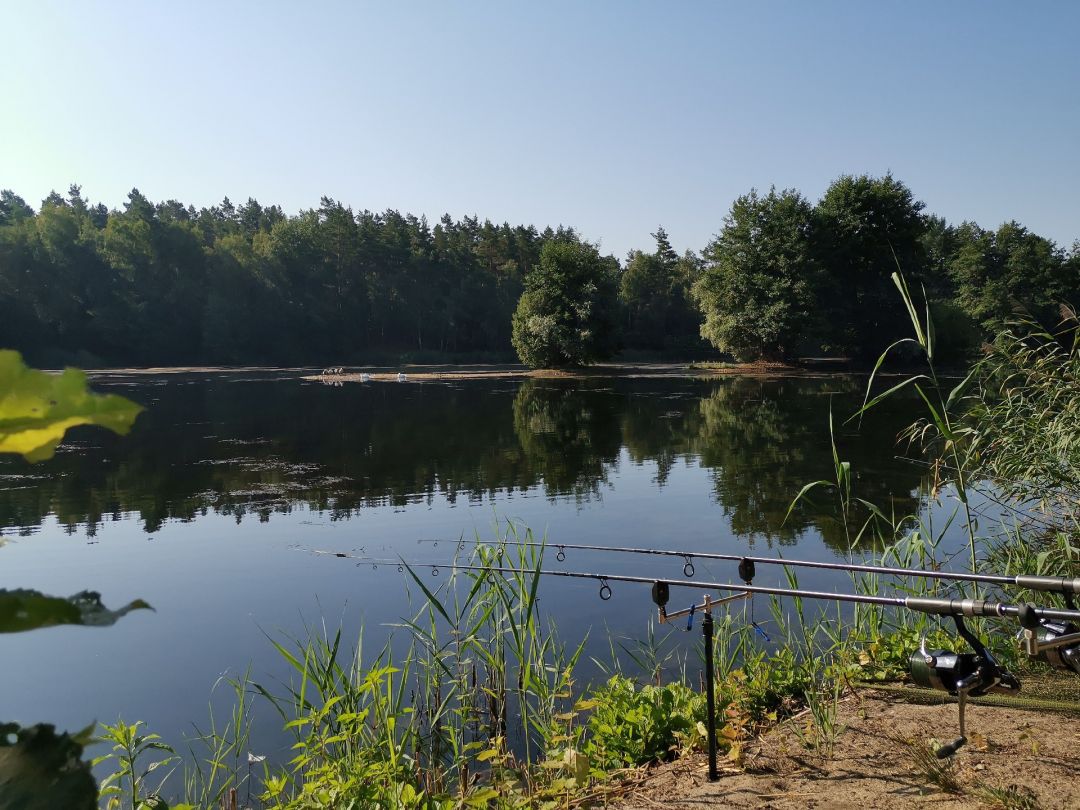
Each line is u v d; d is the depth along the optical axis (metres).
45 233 52.38
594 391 31.97
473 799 2.87
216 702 4.73
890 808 2.71
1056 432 5.38
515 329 48.28
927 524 8.27
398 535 8.81
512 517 9.64
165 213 78.62
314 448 15.95
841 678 4.07
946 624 4.85
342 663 5.21
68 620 0.50
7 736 0.53
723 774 3.16
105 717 4.50
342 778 3.00
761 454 14.62
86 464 14.00
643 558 7.68
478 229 87.12
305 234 66.31
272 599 6.57
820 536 8.40
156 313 55.59
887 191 44.78
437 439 17.36
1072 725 3.37
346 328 66.06
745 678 4.17
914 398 26.86
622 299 73.00
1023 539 5.51
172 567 7.56
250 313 59.25
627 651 5.12
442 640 5.51
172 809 2.73
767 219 43.78
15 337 49.94
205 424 20.33
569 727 3.87
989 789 2.75
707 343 72.06
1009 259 52.78
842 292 46.28
